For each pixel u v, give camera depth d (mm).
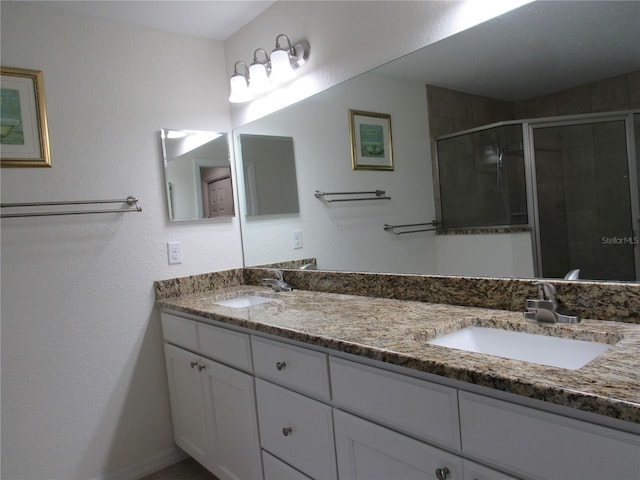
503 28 1387
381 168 1798
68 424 2049
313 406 1361
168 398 2332
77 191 2076
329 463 1328
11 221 1911
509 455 890
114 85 2188
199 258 2447
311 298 1952
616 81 1171
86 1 1995
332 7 1924
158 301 2266
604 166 1210
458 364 957
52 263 2006
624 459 734
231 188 2570
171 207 2344
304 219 2160
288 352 1437
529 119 1351
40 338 1977
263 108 2363
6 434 1900
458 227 1568
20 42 1944
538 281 1346
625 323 1161
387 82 1729
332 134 1977
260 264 2477
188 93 2432
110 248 2158
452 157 1553
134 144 2242
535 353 1211
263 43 2281
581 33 1229
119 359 2186
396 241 1784
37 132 1973
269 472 1603
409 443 1082
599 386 783
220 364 1818
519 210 1393
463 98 1502
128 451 2211
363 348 1142
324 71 1990
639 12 1126
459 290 1558
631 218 1166
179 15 2205
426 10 1588
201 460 2055
